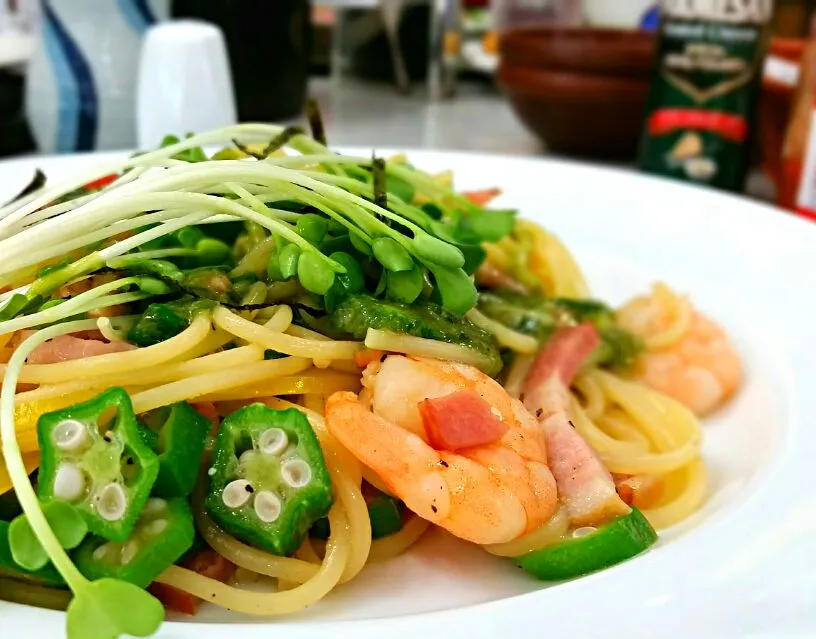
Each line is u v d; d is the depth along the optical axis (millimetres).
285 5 316
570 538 115
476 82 464
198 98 249
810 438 131
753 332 169
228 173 120
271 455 113
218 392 124
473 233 157
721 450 149
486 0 442
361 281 125
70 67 284
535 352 153
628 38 292
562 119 295
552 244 193
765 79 277
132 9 283
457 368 119
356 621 96
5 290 125
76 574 90
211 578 113
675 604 92
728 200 211
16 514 110
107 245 128
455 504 104
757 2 242
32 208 124
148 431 111
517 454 113
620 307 186
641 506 134
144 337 121
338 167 146
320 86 435
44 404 112
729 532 105
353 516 118
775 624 90
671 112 255
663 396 160
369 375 119
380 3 405
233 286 126
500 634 88
